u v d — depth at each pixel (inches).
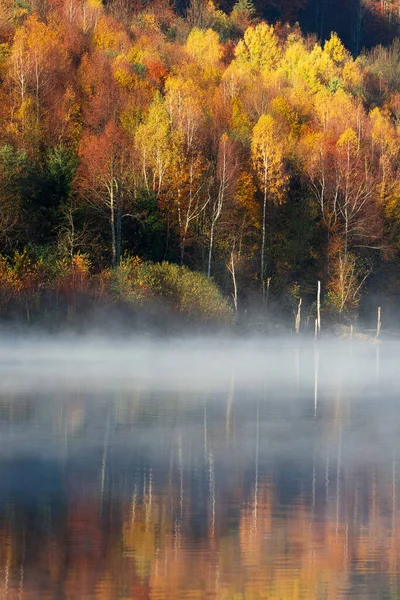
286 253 5374.0
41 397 2271.2
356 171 5703.7
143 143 4948.3
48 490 1256.8
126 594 880.9
